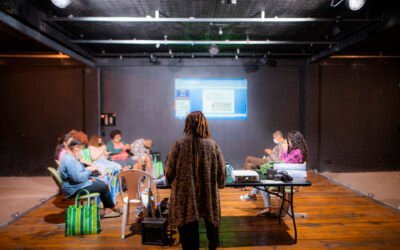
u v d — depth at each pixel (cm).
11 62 653
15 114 669
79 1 358
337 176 652
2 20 318
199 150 224
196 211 217
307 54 650
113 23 443
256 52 667
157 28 477
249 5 374
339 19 387
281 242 316
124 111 696
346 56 683
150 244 311
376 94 698
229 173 347
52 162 675
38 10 380
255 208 428
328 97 695
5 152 670
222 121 705
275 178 314
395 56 680
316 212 408
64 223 371
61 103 675
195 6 377
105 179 422
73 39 531
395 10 367
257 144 709
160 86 696
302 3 369
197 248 225
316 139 694
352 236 331
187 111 700
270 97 706
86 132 680
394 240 320
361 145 704
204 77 700
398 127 703
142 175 334
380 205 439
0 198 495
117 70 692
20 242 320
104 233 343
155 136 701
